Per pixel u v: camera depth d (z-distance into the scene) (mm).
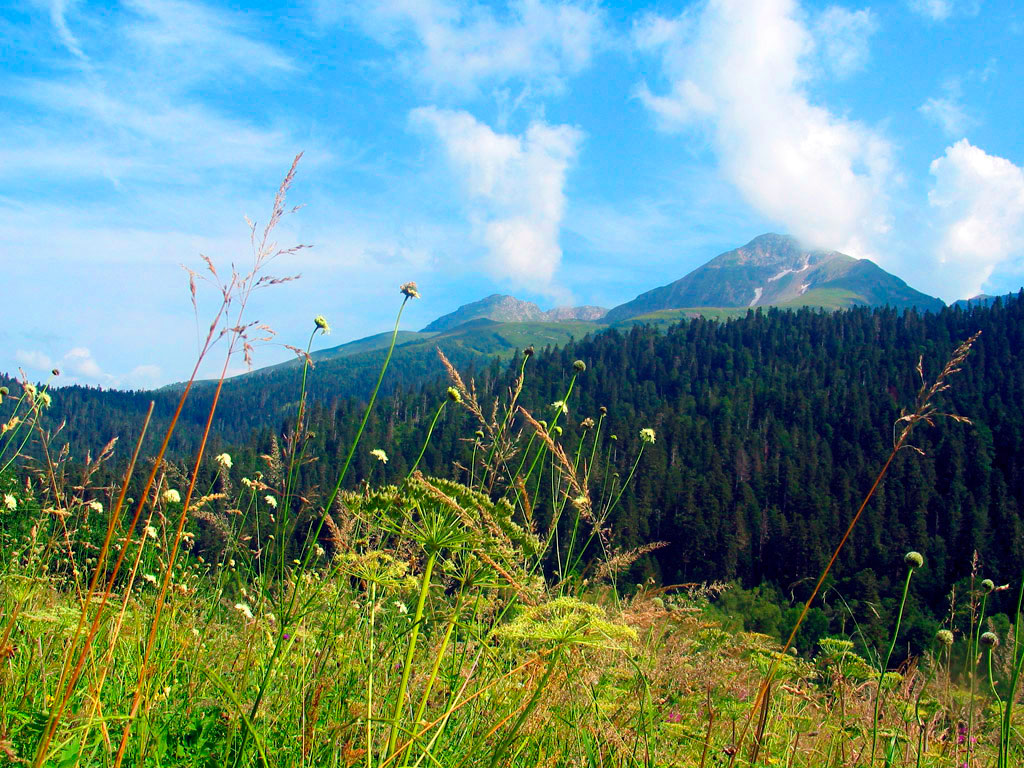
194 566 3816
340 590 3014
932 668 3672
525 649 2529
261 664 3016
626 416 155625
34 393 4285
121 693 2625
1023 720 3285
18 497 3801
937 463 125875
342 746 2590
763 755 3068
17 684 2531
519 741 2512
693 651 3188
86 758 2199
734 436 149750
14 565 3295
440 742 2439
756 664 3270
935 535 98188
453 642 2951
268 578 3299
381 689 2811
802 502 112875
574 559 3521
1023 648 3018
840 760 3307
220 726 2691
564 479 3580
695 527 95938
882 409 163250
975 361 181250
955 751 3361
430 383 172500
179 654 3062
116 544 2295
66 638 2797
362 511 2180
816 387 192750
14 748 2082
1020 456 122125
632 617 2787
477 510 2180
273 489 3350
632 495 95688
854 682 3705
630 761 2732
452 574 2342
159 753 2369
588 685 2893
